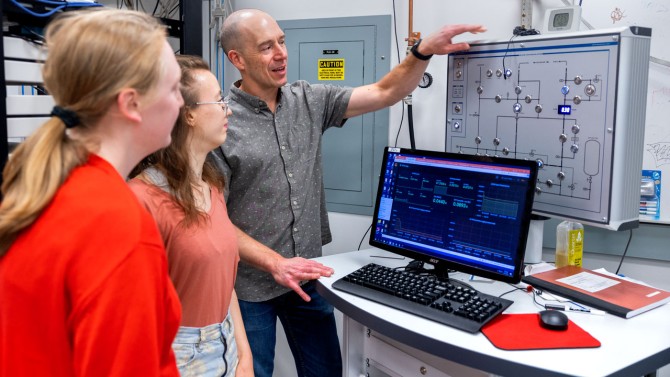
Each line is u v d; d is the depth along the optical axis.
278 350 2.82
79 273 0.82
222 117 1.46
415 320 1.51
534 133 1.87
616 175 1.67
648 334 1.43
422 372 1.67
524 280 1.77
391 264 1.98
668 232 1.99
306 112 2.11
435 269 1.82
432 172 1.84
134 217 0.86
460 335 1.42
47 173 0.85
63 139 0.89
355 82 2.55
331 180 2.66
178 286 1.37
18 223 0.83
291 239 2.06
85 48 0.87
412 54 1.98
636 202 1.74
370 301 1.65
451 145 2.15
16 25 1.61
